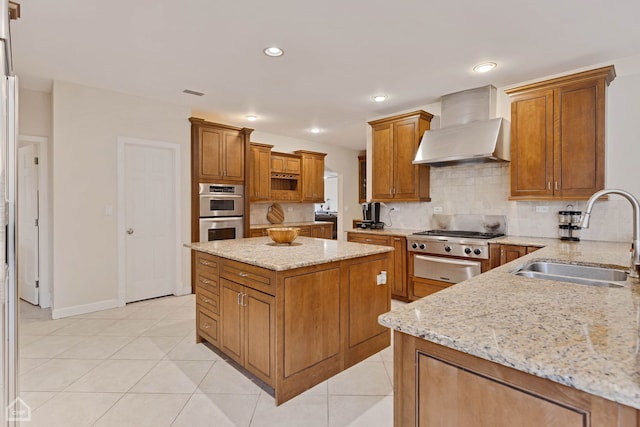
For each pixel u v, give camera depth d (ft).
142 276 13.48
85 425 5.92
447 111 12.72
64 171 11.37
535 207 11.46
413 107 14.42
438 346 3.07
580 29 8.03
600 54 9.36
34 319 11.25
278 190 20.02
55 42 8.68
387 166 14.26
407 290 12.74
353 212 26.05
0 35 3.27
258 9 7.24
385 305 8.82
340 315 7.68
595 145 9.36
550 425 2.46
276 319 6.49
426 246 12.06
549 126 10.09
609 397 2.09
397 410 3.36
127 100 12.74
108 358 8.48
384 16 7.50
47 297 12.61
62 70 10.47
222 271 8.19
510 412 2.66
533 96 10.40
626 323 3.14
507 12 7.34
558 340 2.76
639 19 7.57
